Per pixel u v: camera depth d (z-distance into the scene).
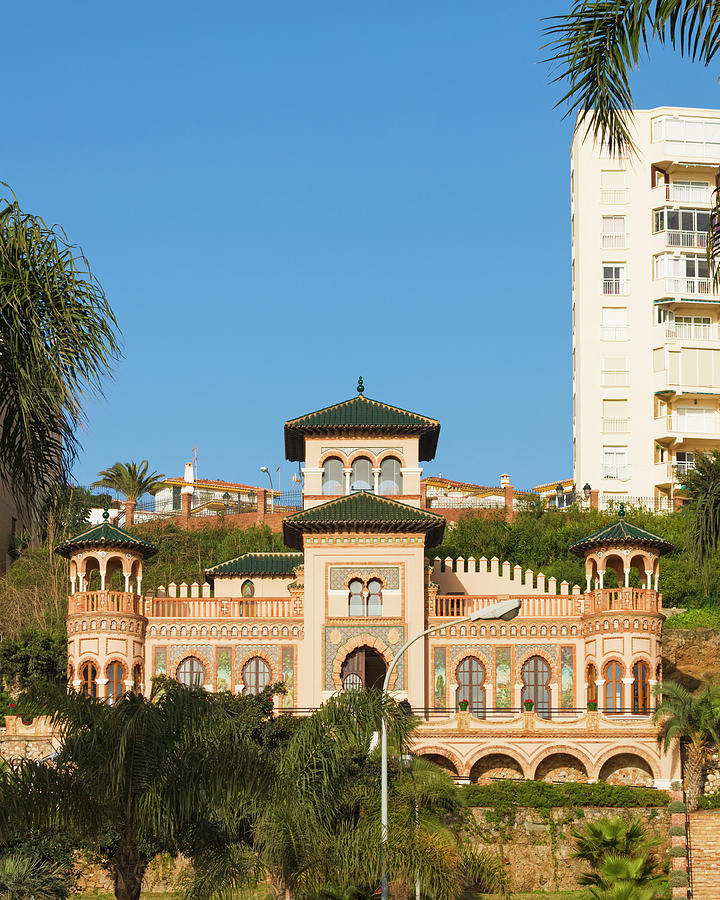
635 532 70.19
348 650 70.31
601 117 19.98
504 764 64.62
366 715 34.84
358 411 76.88
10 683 76.81
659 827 58.38
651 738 63.47
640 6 19.41
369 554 71.38
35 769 26.78
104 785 26.92
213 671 71.00
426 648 70.75
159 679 29.75
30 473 17.31
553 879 57.28
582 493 104.94
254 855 33.19
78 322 17.41
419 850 35.81
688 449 106.69
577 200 109.88
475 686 70.38
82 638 69.81
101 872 53.16
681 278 107.06
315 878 34.25
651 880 52.97
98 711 27.45
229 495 150.62
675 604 90.94
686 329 107.94
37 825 26.67
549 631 70.62
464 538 99.50
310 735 34.38
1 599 87.75
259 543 103.75
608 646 68.44
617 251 108.25
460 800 46.06
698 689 78.12
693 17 19.19
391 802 36.53
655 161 108.31
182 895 32.06
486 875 46.31
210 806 29.05
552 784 58.88
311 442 76.56
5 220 17.47
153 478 127.00
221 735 28.27
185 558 104.62
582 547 71.75
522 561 98.56
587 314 107.81
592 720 63.88
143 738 27.27
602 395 106.75
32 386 16.69
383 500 72.56
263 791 28.56
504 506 109.50
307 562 71.44
